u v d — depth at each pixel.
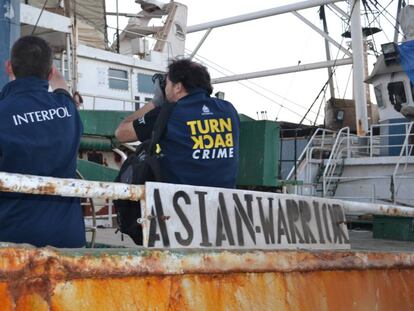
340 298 3.46
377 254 3.79
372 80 13.73
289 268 3.14
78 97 3.61
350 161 12.28
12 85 2.84
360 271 3.66
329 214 3.73
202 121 3.40
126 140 3.65
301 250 3.27
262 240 3.24
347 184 12.12
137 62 11.82
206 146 3.38
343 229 3.82
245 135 6.70
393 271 3.94
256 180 6.61
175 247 2.81
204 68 3.54
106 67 11.30
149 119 3.54
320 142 13.93
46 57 2.89
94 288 2.38
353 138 13.12
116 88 11.48
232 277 2.88
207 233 2.99
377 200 11.29
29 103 2.79
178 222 2.88
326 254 3.39
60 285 2.29
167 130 3.34
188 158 3.33
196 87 3.49
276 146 6.74
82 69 10.86
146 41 12.59
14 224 2.71
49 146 2.78
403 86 12.95
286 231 3.39
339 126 16.47
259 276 3.01
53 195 2.59
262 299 3.00
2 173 2.23
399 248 6.02
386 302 3.82
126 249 2.52
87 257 2.36
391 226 7.70
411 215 4.22
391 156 12.23
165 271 2.61
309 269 3.26
